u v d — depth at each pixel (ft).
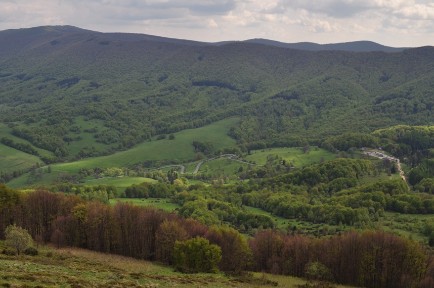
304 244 394.32
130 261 353.51
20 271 195.00
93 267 260.62
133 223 407.23
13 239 281.74
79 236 403.75
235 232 394.73
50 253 304.09
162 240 377.50
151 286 209.15
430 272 358.02
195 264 331.57
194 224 427.33
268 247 402.93
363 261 366.43
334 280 368.48
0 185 431.02
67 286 175.22
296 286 313.32
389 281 363.15
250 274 347.56
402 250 365.20
